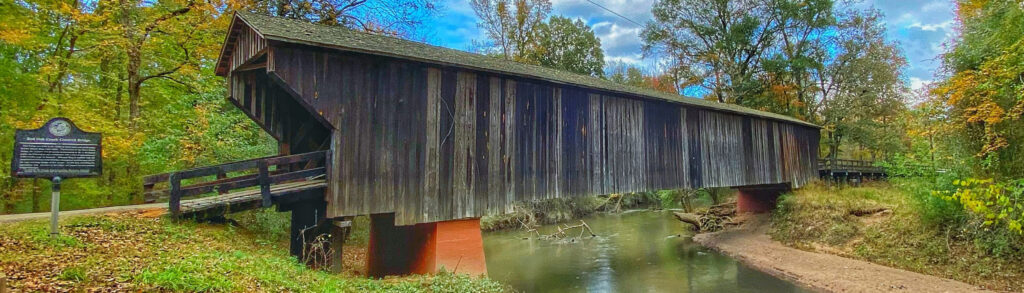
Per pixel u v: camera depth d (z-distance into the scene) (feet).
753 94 95.14
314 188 24.47
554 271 42.78
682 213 70.49
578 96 37.63
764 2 91.45
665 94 50.29
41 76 33.17
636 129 42.16
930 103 40.65
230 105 45.83
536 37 94.79
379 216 33.14
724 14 95.45
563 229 71.56
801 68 89.61
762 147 57.77
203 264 16.67
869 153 115.75
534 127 34.30
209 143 38.14
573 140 36.73
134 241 18.83
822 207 51.67
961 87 33.14
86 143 19.34
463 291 24.66
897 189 53.78
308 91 24.08
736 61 98.22
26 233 17.95
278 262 20.45
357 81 26.09
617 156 40.04
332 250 29.35
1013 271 31.01
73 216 22.24
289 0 48.24
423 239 29.73
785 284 36.73
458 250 29.71
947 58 38.55
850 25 92.02
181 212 22.88
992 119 31.07
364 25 54.08
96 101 38.19
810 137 69.00
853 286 33.94
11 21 31.48
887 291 32.14
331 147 25.05
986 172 34.06
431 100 29.04
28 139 18.03
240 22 26.78
